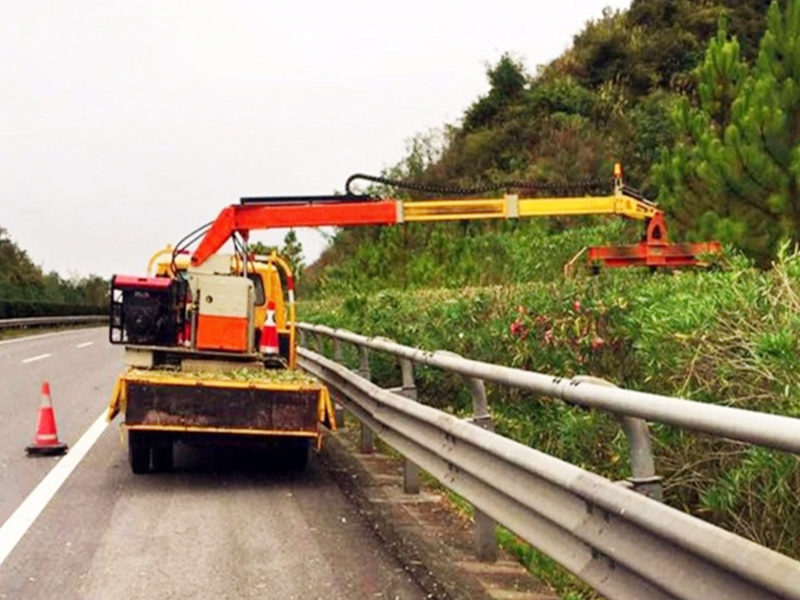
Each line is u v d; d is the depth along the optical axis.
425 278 22.78
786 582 2.62
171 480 8.91
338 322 16.84
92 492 8.32
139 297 9.92
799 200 10.66
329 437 11.66
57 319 51.69
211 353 9.96
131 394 8.41
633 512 3.50
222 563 6.09
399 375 12.73
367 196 11.34
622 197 11.59
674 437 5.48
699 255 8.51
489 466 5.27
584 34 54.94
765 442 2.76
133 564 6.07
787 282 5.92
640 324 6.82
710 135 11.77
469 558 6.16
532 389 4.62
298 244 35.03
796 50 11.24
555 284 10.51
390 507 7.73
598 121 47.06
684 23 52.62
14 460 9.93
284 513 7.54
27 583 5.67
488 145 48.06
